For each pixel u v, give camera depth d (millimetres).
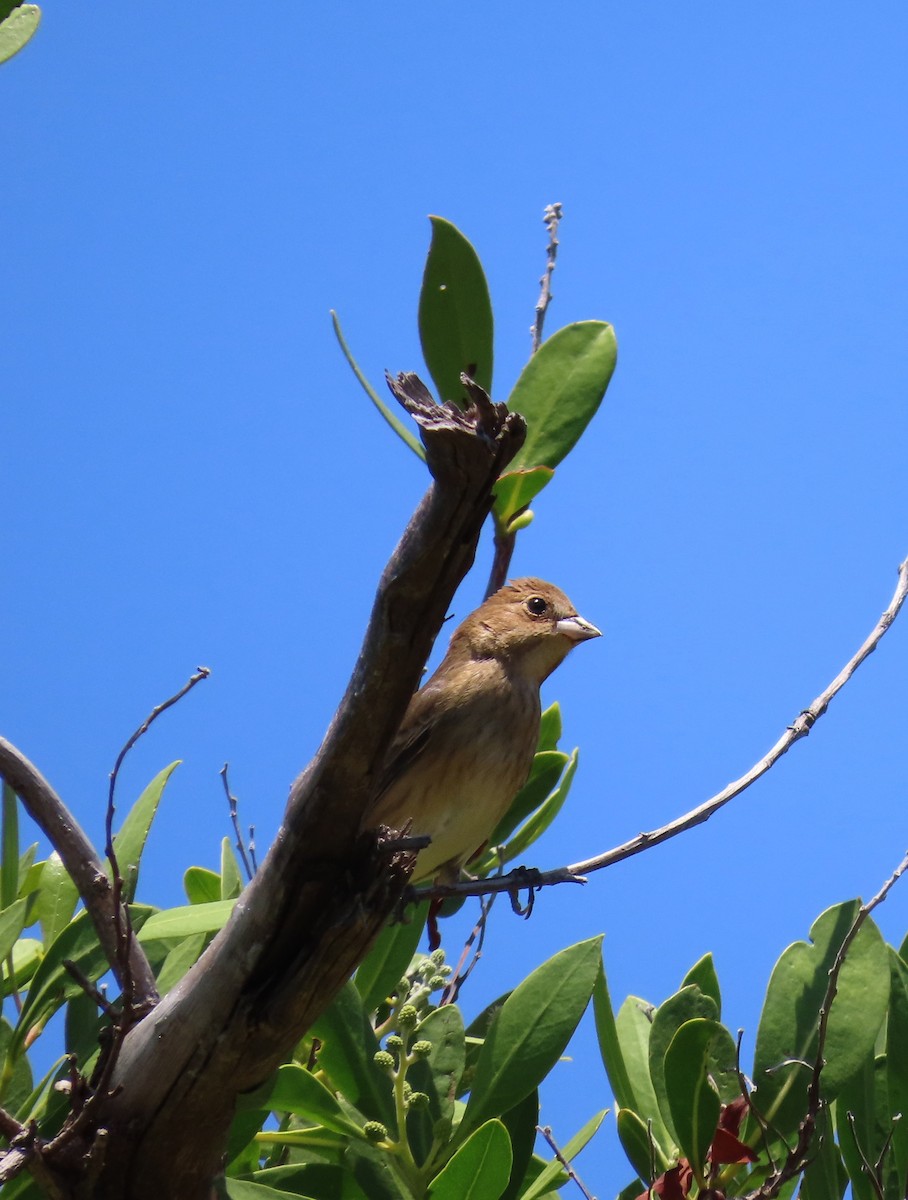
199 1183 5945
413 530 4930
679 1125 7191
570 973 7672
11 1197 6805
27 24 8602
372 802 5359
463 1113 7980
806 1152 6801
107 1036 5770
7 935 7281
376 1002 8258
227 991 5578
